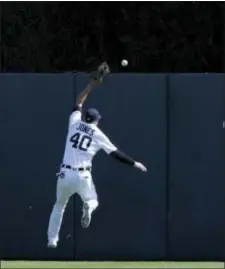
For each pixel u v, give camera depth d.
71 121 35.09
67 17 44.81
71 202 36.44
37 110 36.38
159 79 36.19
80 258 36.53
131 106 36.19
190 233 36.34
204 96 36.16
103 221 36.41
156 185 36.28
